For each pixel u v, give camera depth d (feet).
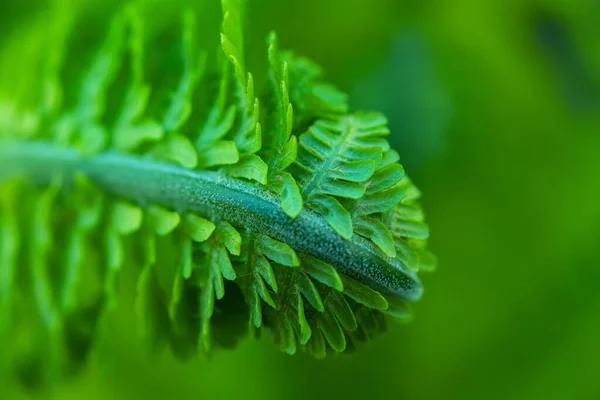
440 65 0.86
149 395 0.78
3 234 0.64
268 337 0.78
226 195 0.53
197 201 0.54
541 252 0.85
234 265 0.52
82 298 0.67
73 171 0.62
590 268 0.84
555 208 0.87
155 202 0.58
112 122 0.62
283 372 0.79
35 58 0.67
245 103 0.53
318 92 0.54
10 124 0.65
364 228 0.50
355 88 0.85
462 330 0.83
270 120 0.53
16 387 0.67
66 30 0.65
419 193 0.52
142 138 0.59
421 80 0.85
